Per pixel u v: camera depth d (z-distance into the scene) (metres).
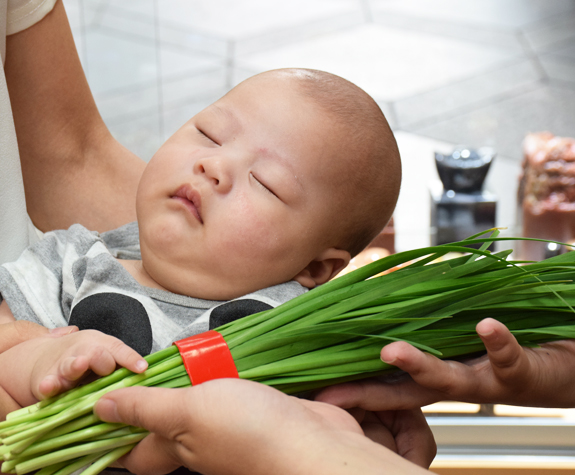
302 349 0.70
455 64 3.51
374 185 0.96
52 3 0.99
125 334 0.78
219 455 0.54
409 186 2.52
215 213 0.85
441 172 1.92
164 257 0.87
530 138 2.01
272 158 0.88
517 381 0.69
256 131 0.89
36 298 0.84
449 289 0.74
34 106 1.02
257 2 3.93
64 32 1.03
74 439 0.63
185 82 3.24
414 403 0.73
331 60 3.52
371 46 3.65
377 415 0.82
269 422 0.53
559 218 1.83
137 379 0.65
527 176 1.92
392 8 4.04
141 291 0.85
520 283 0.75
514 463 1.14
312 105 0.92
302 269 0.94
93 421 0.64
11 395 0.68
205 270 0.86
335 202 0.92
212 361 0.66
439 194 1.89
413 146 2.90
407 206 2.32
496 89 3.31
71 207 1.08
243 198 0.85
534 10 3.96
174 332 0.81
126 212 1.11
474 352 0.78
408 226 2.12
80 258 0.87
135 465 0.65
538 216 1.84
